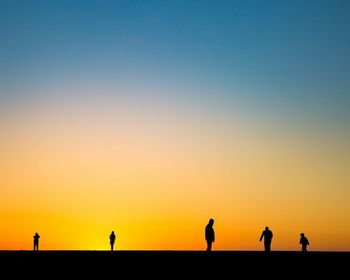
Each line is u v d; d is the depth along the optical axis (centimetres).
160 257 3192
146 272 2602
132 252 4056
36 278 2431
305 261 2880
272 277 2389
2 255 3703
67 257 3428
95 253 3925
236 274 2489
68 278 2430
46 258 3356
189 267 2720
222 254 3206
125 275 2514
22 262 3116
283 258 2998
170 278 2403
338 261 2892
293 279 2327
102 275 2523
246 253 3275
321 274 2461
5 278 2438
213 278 2386
